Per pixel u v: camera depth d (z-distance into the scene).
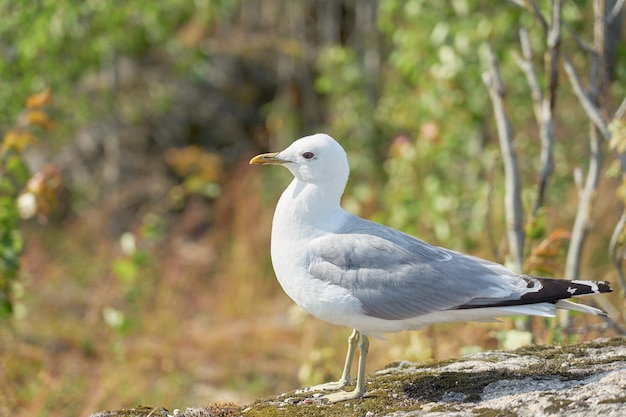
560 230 9.23
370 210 16.39
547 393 6.09
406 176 14.48
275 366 13.05
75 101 17.61
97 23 16.39
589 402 5.81
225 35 20.66
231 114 20.02
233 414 6.53
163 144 19.33
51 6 14.87
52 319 14.24
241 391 12.38
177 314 14.83
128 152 19.06
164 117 19.53
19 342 13.25
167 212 18.30
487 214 10.12
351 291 6.49
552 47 9.43
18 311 12.50
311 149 6.77
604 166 14.77
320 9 20.89
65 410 11.17
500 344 9.50
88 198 18.69
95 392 11.58
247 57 20.56
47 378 11.66
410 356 9.73
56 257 17.05
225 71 20.33
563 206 15.06
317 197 6.79
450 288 6.37
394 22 16.19
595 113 9.21
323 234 6.75
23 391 11.72
